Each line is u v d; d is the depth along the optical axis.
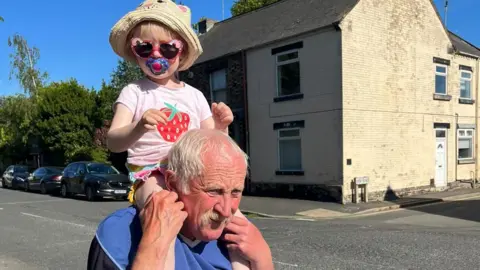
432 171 17.17
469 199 15.27
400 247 7.25
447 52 17.92
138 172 1.97
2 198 18.47
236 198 1.82
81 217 11.94
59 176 20.27
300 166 15.34
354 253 6.86
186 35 2.07
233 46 18.06
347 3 14.88
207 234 1.79
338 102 14.05
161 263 1.61
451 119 18.09
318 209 12.86
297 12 17.05
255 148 16.86
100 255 1.72
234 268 2.03
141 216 1.75
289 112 15.60
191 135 1.82
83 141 26.31
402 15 16.02
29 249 7.75
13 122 33.28
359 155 14.43
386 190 15.29
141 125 1.81
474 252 6.82
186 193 1.76
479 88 19.56
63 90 26.89
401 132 15.92
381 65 15.21
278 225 10.18
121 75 30.80
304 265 6.15
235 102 17.72
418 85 16.64
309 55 14.89
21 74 37.22
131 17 2.02
